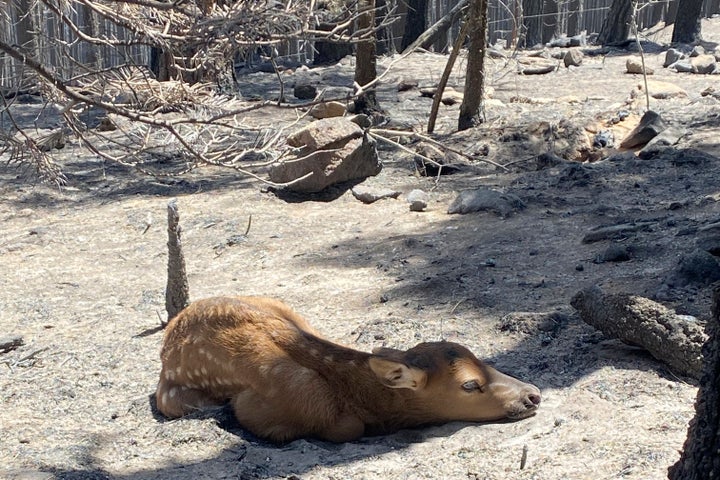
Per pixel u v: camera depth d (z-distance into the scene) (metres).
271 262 5.02
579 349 3.76
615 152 6.64
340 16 3.50
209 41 3.31
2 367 4.14
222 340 3.57
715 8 16.78
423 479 3.18
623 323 3.64
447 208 5.59
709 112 7.38
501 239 4.94
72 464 3.38
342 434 3.45
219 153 3.55
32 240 5.56
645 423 3.30
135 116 3.39
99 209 6.14
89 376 4.02
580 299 3.82
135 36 3.45
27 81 3.62
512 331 3.94
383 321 4.09
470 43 7.33
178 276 4.29
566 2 14.19
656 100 8.23
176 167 6.99
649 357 3.65
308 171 6.04
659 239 4.56
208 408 3.62
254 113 8.38
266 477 3.27
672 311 3.60
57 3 3.54
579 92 9.16
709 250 4.34
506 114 7.93
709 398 2.80
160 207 6.04
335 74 11.01
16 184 6.65
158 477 3.29
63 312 4.65
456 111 8.59
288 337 3.54
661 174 5.80
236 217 5.71
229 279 4.86
